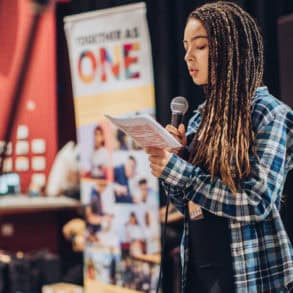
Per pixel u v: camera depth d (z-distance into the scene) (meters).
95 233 4.82
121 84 4.64
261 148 2.33
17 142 5.39
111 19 4.66
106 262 4.78
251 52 2.42
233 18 2.42
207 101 2.42
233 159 2.32
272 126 2.35
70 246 5.40
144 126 2.17
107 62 4.69
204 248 2.42
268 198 2.28
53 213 5.45
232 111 2.38
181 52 4.83
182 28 4.82
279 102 2.43
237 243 2.34
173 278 4.65
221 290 2.38
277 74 4.51
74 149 5.38
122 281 4.72
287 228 4.10
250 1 4.57
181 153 2.46
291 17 4.18
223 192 2.29
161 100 4.89
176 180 2.32
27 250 5.46
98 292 4.84
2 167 5.33
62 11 5.32
